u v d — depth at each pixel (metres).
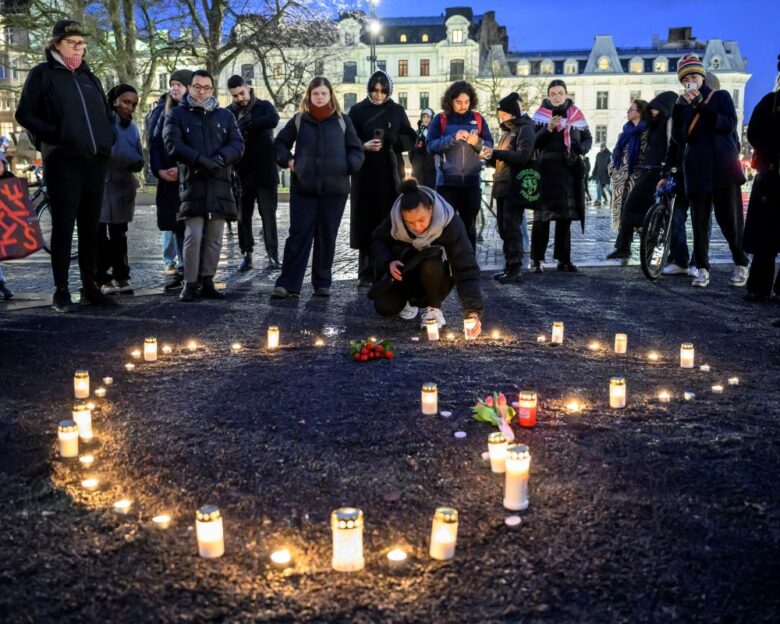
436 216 5.73
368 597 2.36
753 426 3.86
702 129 8.37
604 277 9.41
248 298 7.98
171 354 5.54
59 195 7.12
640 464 3.37
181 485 3.21
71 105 6.94
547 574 2.49
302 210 7.94
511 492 2.91
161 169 8.60
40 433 3.87
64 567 2.57
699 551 2.63
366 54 83.44
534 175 8.81
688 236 14.75
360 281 8.70
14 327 6.57
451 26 82.88
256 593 2.39
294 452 3.55
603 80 86.38
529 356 5.35
